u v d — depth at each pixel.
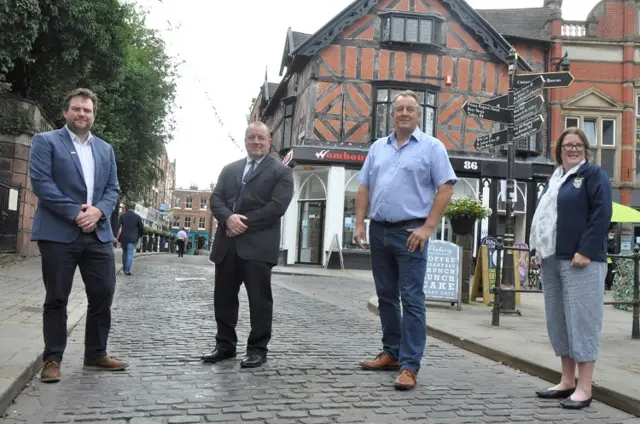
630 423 3.62
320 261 19.62
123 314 7.15
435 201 4.44
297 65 20.75
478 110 8.42
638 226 20.11
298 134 20.95
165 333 5.98
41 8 12.76
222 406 3.61
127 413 3.42
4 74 14.00
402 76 19.62
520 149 20.27
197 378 4.24
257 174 4.78
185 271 15.37
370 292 11.66
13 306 6.73
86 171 4.22
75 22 13.45
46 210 4.10
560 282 4.20
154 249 35.50
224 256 4.75
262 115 31.11
